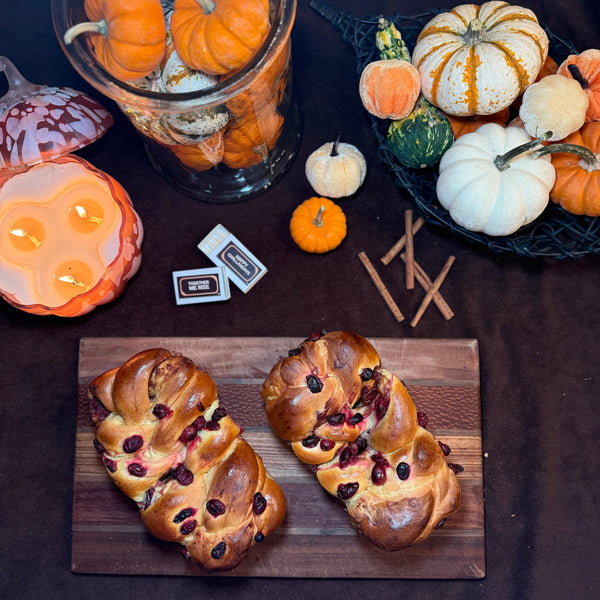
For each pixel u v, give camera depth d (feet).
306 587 3.11
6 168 2.98
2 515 3.17
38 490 3.18
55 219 3.18
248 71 2.53
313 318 3.22
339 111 3.29
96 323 3.23
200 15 2.61
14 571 3.15
